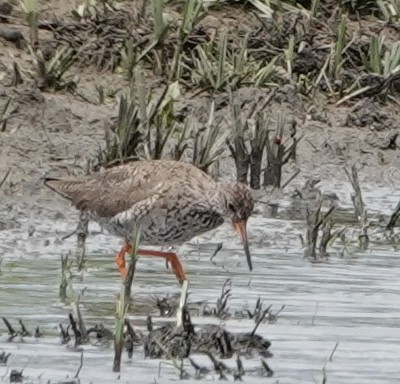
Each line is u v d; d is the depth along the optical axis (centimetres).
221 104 1688
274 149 1590
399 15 1909
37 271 1224
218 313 1137
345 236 1410
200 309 1140
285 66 1777
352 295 1202
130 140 1508
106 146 1520
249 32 1803
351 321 1131
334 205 1452
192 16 1753
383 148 1692
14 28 1723
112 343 1060
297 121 1712
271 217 1473
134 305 1152
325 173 1631
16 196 1434
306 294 1201
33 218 1387
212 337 1061
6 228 1353
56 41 1719
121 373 997
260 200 1522
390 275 1272
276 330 1105
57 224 1378
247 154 1557
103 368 1005
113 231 1238
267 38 1800
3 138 1550
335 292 1209
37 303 1136
